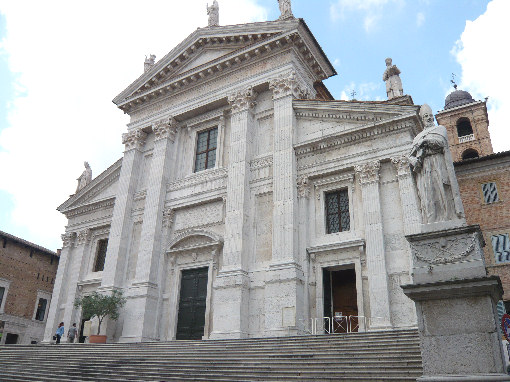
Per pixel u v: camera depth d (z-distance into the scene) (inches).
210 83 962.7
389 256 658.2
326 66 951.6
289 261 704.4
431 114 357.7
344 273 754.2
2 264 1290.6
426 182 334.3
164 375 470.3
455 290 286.7
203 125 981.8
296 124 828.6
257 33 908.6
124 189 989.2
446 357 279.1
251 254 773.9
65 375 540.4
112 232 953.5
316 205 762.2
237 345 551.2
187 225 890.7
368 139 738.2
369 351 434.3
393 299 632.4
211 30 976.3
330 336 509.7
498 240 884.0
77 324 967.0
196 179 911.7
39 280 1401.3
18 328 1304.1
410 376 355.6
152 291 844.6
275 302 687.7
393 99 768.3
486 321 275.7
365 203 700.7
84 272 1028.5
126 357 579.8
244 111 878.4
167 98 1025.5
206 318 778.8
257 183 821.2
